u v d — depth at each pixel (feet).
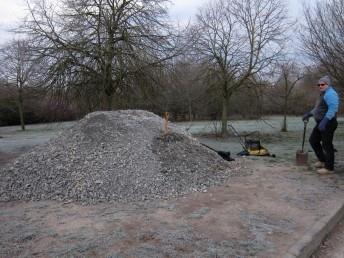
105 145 23.82
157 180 20.80
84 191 19.47
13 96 117.70
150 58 45.19
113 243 13.32
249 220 15.80
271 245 13.25
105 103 46.62
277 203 18.26
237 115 86.33
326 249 14.29
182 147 25.62
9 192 20.18
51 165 22.22
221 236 14.02
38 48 43.47
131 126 26.66
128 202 18.47
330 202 18.44
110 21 44.27
